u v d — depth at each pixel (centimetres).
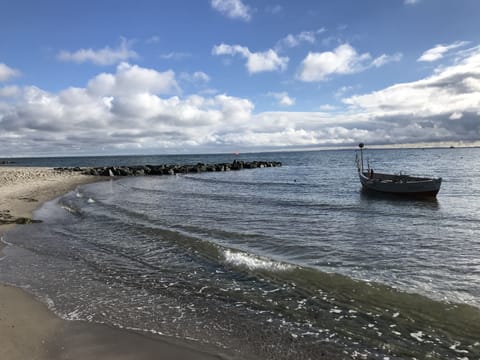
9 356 526
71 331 616
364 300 755
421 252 1142
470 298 768
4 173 4766
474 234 1387
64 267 994
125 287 841
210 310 713
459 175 4162
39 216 1842
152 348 563
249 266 983
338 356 548
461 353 557
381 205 2194
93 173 5562
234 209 2072
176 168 6216
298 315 690
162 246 1218
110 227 1559
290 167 7244
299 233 1423
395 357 548
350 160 10169
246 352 557
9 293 789
